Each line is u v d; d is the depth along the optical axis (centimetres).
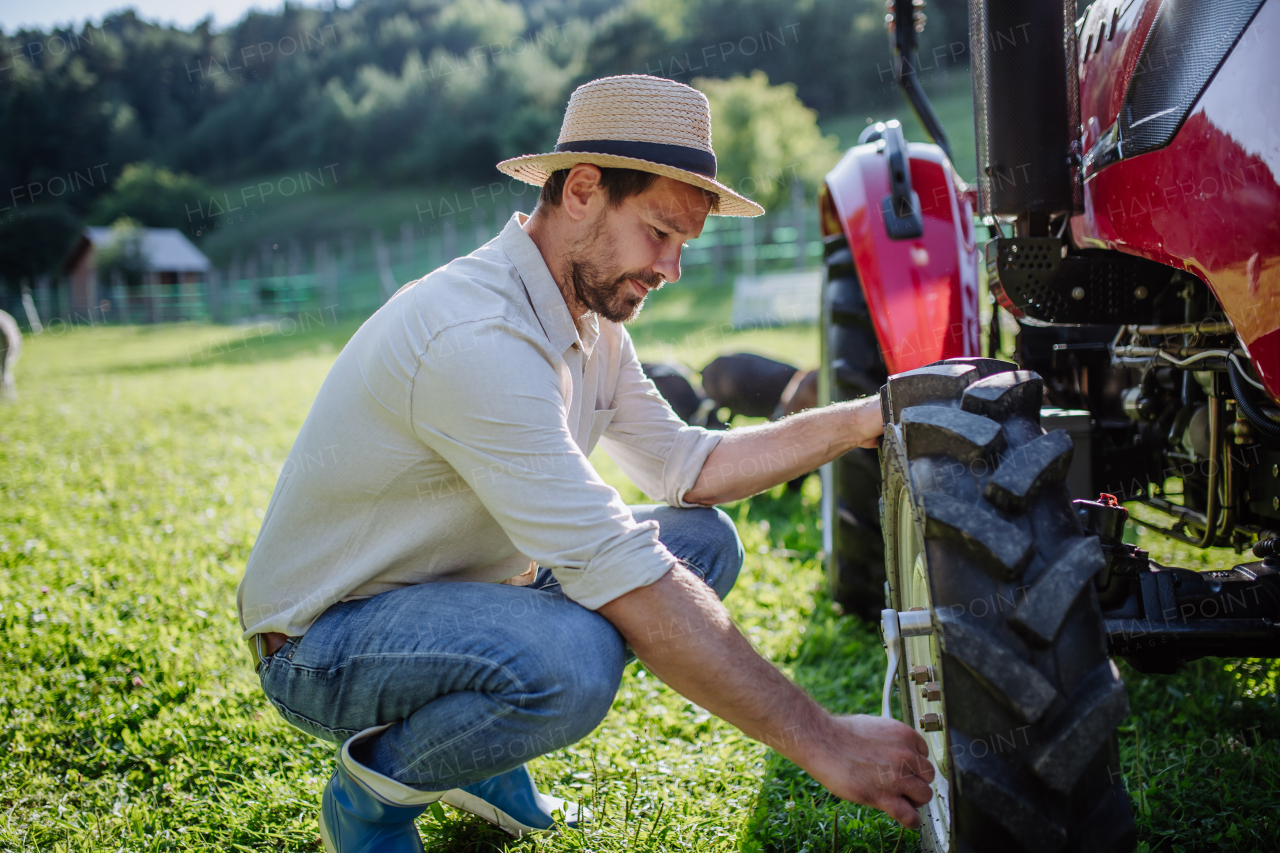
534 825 183
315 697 155
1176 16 154
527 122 5184
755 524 397
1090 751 112
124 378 1201
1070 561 118
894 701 213
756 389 450
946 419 129
